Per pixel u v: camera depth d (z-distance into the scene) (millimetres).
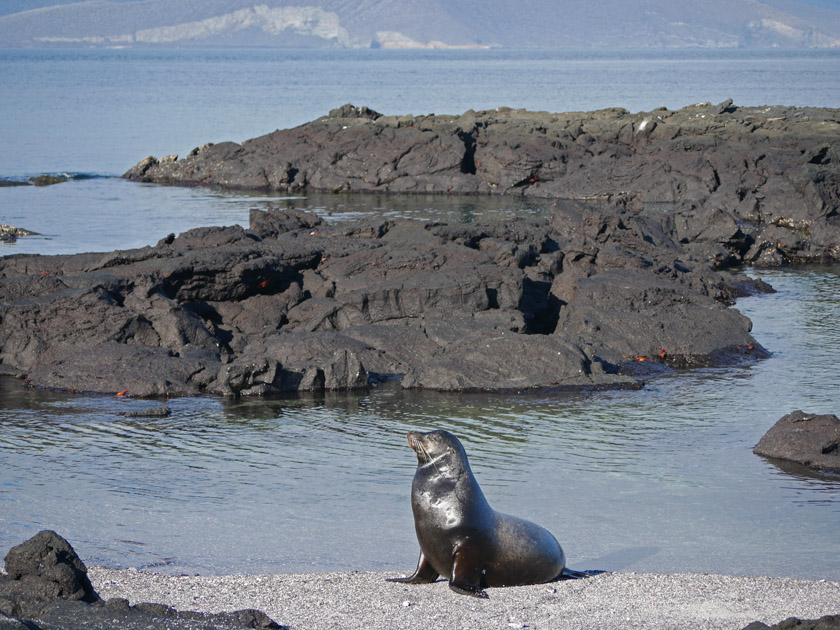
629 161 72938
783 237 51219
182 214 63500
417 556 16375
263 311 33938
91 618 10289
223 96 191250
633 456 22312
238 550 16609
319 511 18797
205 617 11047
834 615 11344
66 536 17234
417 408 26359
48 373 28312
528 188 74188
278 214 48500
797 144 74125
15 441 23188
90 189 76562
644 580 13914
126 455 22250
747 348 32281
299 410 26219
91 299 30797
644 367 30438
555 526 17812
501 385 28188
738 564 15953
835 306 39562
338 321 33438
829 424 22812
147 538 17203
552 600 12812
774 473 21250
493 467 21406
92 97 186875
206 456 22250
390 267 36438
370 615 12133
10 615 10336
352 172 77250
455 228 42812
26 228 57094
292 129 84188
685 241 50188
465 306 33812
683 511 18797
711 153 71625
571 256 40000
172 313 31219
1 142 108875
